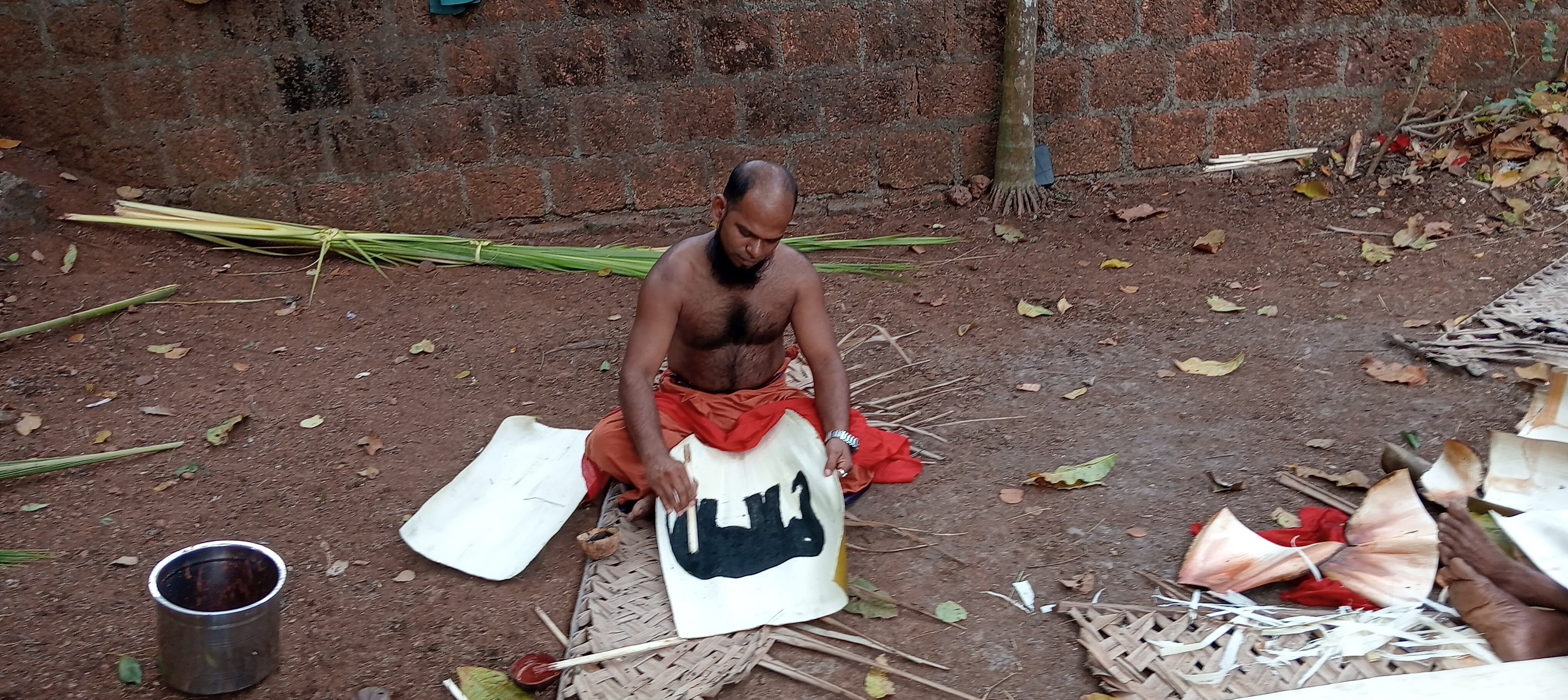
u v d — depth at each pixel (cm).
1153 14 588
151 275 530
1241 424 387
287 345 473
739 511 321
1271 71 600
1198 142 611
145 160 578
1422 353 424
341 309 509
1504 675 251
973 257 554
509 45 573
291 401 425
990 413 405
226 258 557
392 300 519
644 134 593
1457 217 553
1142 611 288
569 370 450
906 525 338
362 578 319
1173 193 607
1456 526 282
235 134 577
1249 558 299
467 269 555
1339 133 612
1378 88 606
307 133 579
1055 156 612
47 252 527
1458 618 276
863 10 579
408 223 598
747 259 298
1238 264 528
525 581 316
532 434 376
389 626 298
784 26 579
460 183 595
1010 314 490
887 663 279
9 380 432
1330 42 597
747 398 344
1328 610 288
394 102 578
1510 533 271
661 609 295
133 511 353
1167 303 491
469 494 346
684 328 332
